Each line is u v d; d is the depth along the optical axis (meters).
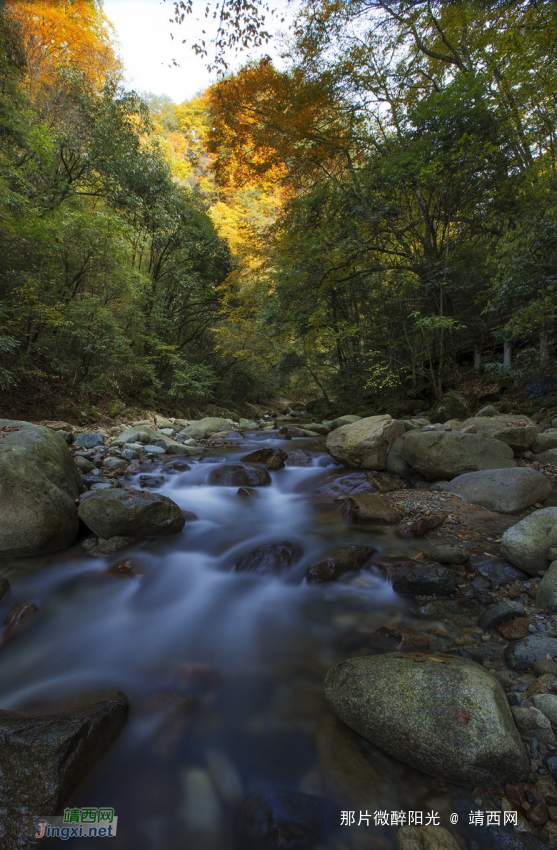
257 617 2.79
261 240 14.45
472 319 10.82
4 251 7.95
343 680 1.99
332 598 2.94
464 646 2.33
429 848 1.37
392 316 12.89
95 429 9.12
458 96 9.28
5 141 9.05
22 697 2.11
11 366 8.79
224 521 4.48
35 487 3.63
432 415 10.13
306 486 5.71
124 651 2.51
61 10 11.16
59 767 1.58
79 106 11.41
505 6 8.77
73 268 10.62
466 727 1.60
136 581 3.27
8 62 9.87
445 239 11.07
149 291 13.53
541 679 1.95
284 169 14.55
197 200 16.66
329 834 1.46
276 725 1.94
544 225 6.07
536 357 9.30
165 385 15.52
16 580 3.22
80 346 10.38
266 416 19.89
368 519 4.21
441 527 3.94
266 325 14.56
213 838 1.51
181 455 7.41
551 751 1.64
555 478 5.10
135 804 1.62
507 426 6.08
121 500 3.93
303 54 11.85
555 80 8.50
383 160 10.77
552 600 2.52
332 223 12.27
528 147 10.23
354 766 1.72
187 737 1.89
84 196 12.09
